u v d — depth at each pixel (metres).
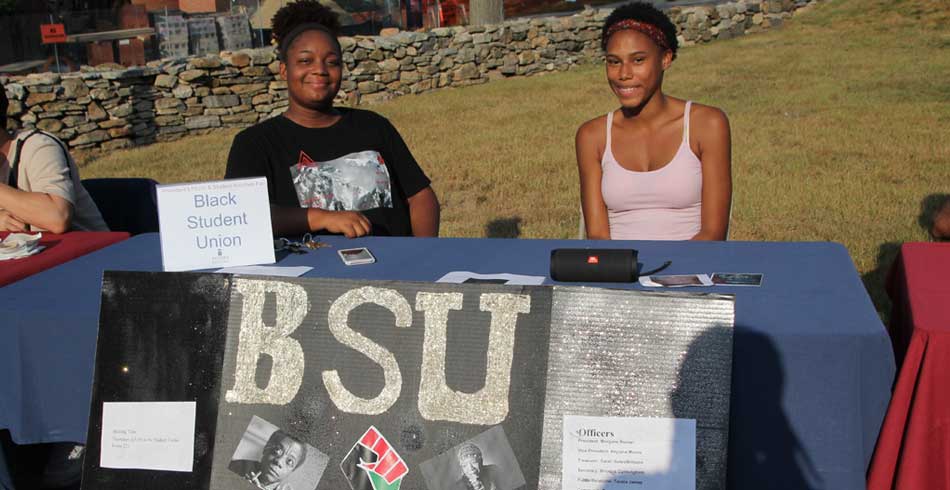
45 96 11.09
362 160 3.69
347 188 3.65
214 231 2.88
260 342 2.43
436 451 2.27
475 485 2.25
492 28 14.57
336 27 3.75
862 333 2.18
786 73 13.09
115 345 2.49
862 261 5.35
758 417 2.25
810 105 10.84
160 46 14.38
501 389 2.26
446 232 6.54
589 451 2.20
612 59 3.41
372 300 2.38
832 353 2.19
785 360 2.21
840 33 15.93
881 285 4.93
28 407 2.67
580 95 12.74
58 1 15.20
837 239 5.82
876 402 2.24
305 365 2.39
